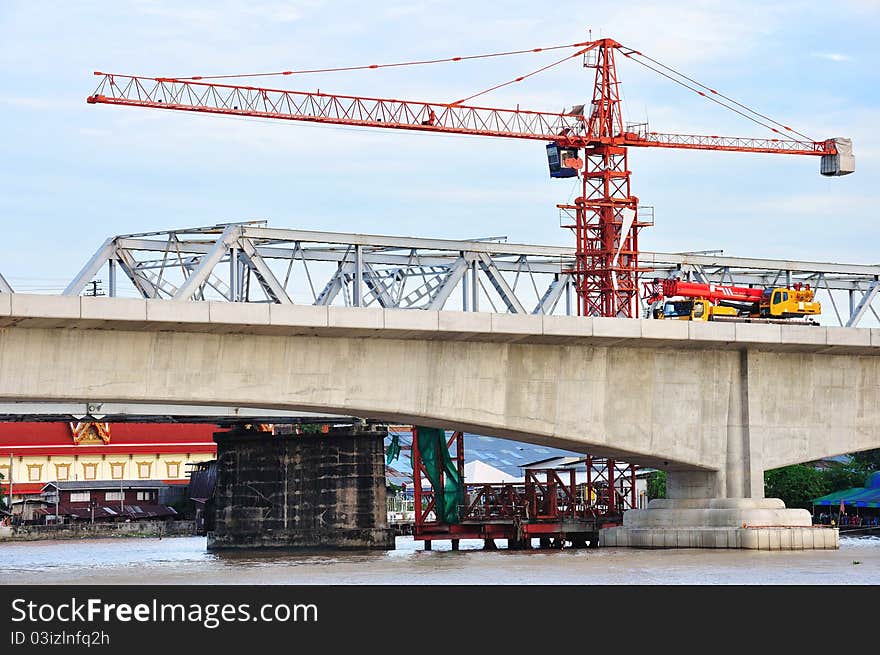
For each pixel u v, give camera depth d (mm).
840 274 176250
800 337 137875
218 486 185125
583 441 133625
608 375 135125
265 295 132250
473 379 129250
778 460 140625
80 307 109438
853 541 163125
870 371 145875
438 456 164750
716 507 138375
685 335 133250
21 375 111062
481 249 146125
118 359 114312
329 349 122688
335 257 150625
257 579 113312
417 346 126625
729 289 157875
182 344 116562
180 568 133500
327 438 178625
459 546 178375
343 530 176250
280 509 179750
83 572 129000
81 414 167000
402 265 153500
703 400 138750
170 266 138375
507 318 126062
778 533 133250
